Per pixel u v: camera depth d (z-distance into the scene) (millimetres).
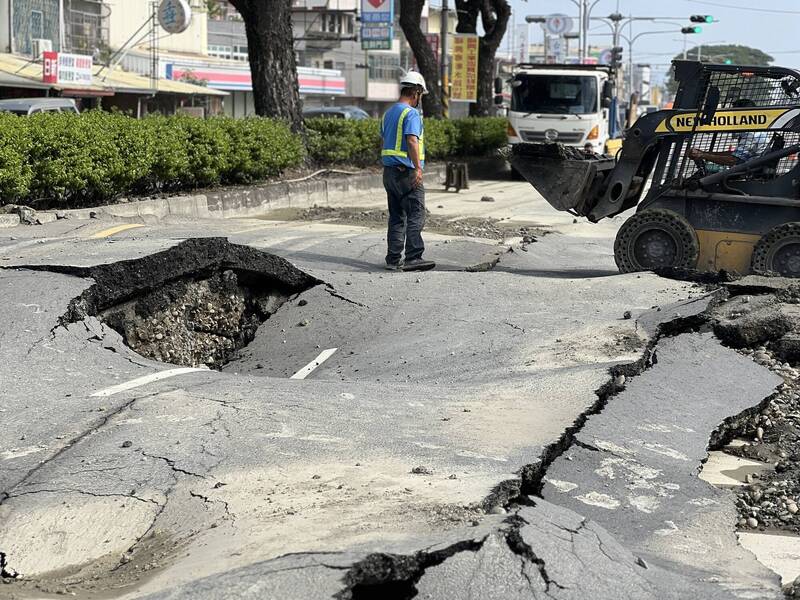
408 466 5727
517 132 31453
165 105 47281
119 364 7957
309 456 5895
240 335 10312
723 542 5426
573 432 6570
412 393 7488
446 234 15781
